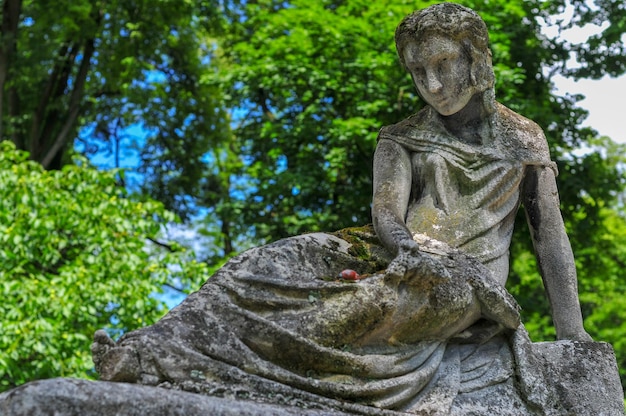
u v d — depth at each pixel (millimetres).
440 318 3957
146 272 9578
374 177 4605
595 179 11797
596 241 12461
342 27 11781
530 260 12070
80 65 14070
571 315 4426
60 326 8742
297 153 12141
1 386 8945
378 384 3732
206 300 3703
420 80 4520
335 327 3756
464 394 3969
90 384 3137
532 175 4672
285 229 11750
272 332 3650
